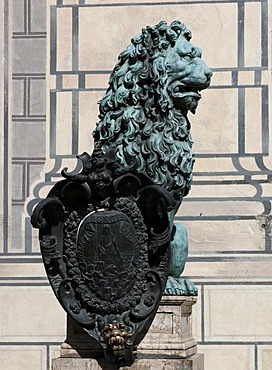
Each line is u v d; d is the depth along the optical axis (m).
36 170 9.84
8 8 9.97
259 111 9.73
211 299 9.52
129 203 7.10
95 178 7.06
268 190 9.64
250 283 9.52
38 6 9.96
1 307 9.66
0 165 9.84
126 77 7.28
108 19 9.90
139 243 7.10
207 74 7.31
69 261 7.12
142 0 9.88
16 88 9.91
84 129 9.84
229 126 9.73
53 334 9.61
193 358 7.18
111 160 7.10
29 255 9.71
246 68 9.77
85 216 7.15
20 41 9.95
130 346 7.05
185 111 7.41
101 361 7.14
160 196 7.04
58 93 9.88
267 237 9.57
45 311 9.63
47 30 9.95
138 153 7.24
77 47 9.91
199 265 9.57
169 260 7.11
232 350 9.48
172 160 7.25
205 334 9.50
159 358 7.11
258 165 9.68
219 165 9.70
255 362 9.46
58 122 9.86
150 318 7.17
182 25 7.39
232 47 9.79
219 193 9.66
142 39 7.30
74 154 9.84
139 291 7.09
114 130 7.27
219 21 9.82
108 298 7.08
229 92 9.76
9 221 9.77
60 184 7.12
